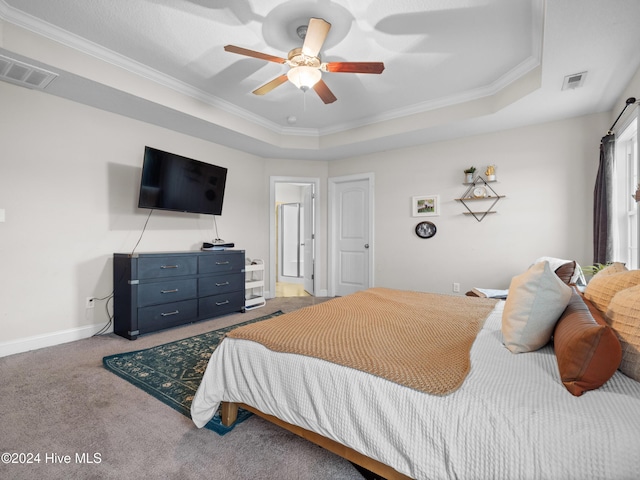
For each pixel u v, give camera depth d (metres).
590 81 2.60
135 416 1.67
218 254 3.71
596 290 1.41
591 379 0.87
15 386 1.99
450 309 2.00
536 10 2.13
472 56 2.70
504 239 3.77
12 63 2.31
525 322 1.20
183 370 2.24
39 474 1.26
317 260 5.24
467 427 0.87
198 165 3.77
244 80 3.12
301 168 5.19
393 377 1.04
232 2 2.10
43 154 2.77
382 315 1.83
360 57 2.71
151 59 2.75
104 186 3.16
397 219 4.55
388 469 1.05
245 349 1.46
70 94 2.81
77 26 2.33
